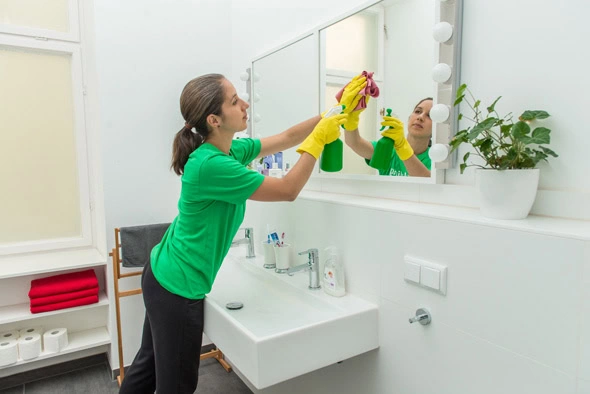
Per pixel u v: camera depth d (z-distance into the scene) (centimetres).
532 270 82
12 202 233
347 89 135
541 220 90
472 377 96
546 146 95
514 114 99
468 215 100
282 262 161
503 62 101
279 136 154
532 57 95
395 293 116
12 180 232
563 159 92
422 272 105
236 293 156
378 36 133
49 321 235
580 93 87
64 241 247
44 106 237
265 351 104
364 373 133
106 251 215
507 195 90
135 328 225
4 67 225
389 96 132
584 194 88
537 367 82
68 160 246
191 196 120
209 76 127
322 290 142
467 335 96
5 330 224
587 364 74
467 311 96
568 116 90
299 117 176
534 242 81
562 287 77
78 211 252
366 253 126
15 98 229
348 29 145
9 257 232
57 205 246
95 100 217
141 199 220
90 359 241
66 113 243
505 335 88
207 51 232
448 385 103
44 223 243
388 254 118
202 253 128
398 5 125
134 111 213
